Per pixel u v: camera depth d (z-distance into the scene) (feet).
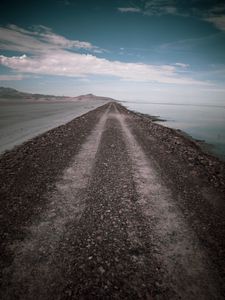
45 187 16.47
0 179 16.88
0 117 58.39
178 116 227.61
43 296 7.31
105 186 17.61
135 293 7.75
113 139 38.34
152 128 63.98
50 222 11.94
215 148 56.44
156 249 10.28
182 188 18.10
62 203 14.28
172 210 14.19
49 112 85.76
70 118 66.03
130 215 13.33
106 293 7.64
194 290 8.00
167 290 7.96
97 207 14.08
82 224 12.00
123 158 26.43
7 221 11.55
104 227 11.87
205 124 141.28
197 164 26.32
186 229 12.04
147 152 30.53
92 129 48.37
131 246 10.41
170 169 23.18
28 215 12.38
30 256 9.19
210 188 18.52
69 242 10.34
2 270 8.33
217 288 8.14
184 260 9.59
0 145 28.09
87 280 8.14
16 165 20.47
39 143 30.12
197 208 14.62
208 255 9.97
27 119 58.03
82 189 16.72
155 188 17.78
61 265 8.80
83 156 25.98
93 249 9.97
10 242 9.96
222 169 26.32
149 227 12.12
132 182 18.85
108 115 94.68
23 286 7.66
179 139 53.62
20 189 15.58
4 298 7.15
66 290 7.62
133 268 8.97
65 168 21.22
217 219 13.25
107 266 8.96
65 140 33.81
